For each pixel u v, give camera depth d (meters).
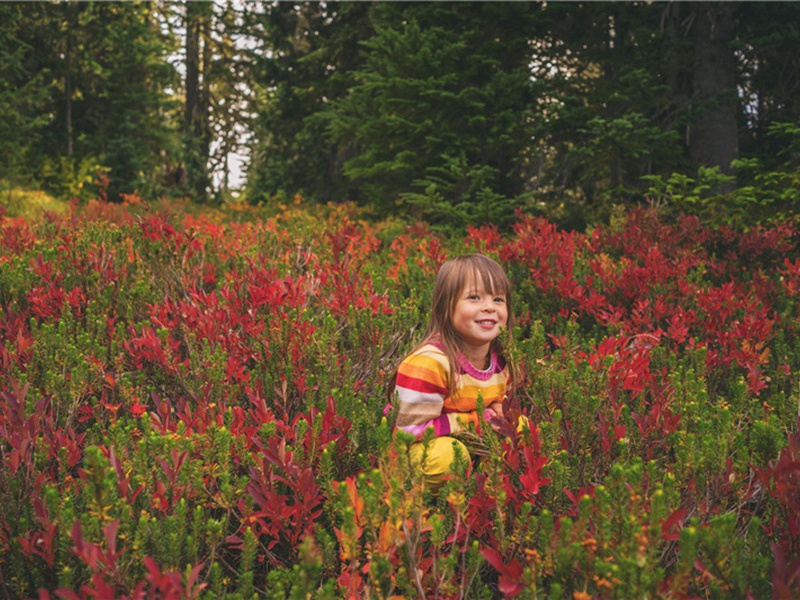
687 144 12.06
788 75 12.83
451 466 1.79
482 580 2.01
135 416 2.49
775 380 3.23
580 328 4.16
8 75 22.61
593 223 10.12
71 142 25.48
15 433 1.98
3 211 7.16
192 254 4.79
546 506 1.87
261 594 2.03
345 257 4.23
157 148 27.06
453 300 2.55
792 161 9.72
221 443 1.97
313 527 1.84
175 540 1.65
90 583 1.51
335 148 20.27
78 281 4.14
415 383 2.41
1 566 1.84
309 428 2.07
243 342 3.28
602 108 11.12
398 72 11.45
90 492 1.61
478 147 11.77
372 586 1.62
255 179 25.72
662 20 12.10
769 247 6.07
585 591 1.42
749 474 2.16
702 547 1.61
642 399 2.49
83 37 26.03
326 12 20.16
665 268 4.96
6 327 3.27
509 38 12.19
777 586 1.37
